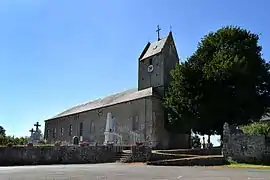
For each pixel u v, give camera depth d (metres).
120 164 26.27
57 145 30.25
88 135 53.81
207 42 42.53
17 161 26.98
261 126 27.39
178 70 41.72
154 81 49.00
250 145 26.27
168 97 43.84
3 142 33.91
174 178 14.21
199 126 39.34
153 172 17.44
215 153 32.28
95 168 20.86
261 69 39.22
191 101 38.88
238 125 37.06
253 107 37.31
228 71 36.75
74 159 29.53
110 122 42.56
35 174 16.19
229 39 41.03
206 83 38.16
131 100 46.88
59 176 15.05
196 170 19.11
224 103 36.81
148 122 43.62
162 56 48.84
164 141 44.53
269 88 39.34
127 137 46.00
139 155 28.86
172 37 51.44
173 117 43.56
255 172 17.86
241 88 37.00
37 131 45.34
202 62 41.47
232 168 21.36
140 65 52.16
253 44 40.38
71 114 59.75
